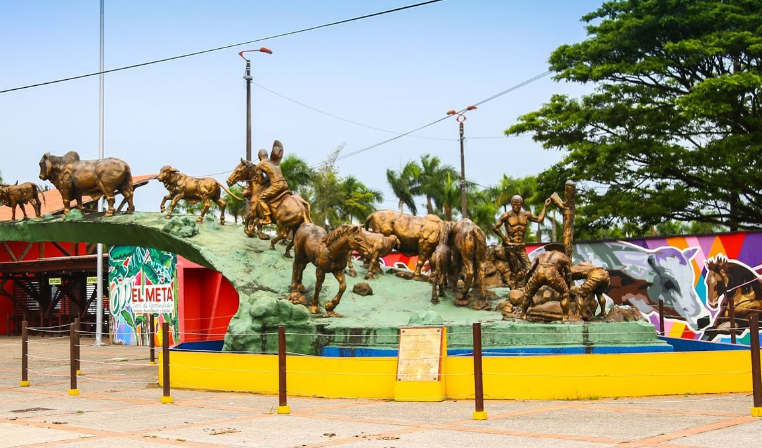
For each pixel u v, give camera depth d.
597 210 31.67
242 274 18.81
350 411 12.74
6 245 39.66
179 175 21.20
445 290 18.70
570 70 31.38
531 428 10.69
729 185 29.84
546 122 32.78
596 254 24.00
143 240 21.38
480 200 46.62
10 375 20.30
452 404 13.30
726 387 14.41
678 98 28.55
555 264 15.88
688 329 22.06
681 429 10.34
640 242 23.22
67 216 21.92
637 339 15.54
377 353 15.45
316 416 12.32
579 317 16.20
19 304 41.50
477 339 11.62
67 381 18.64
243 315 17.22
